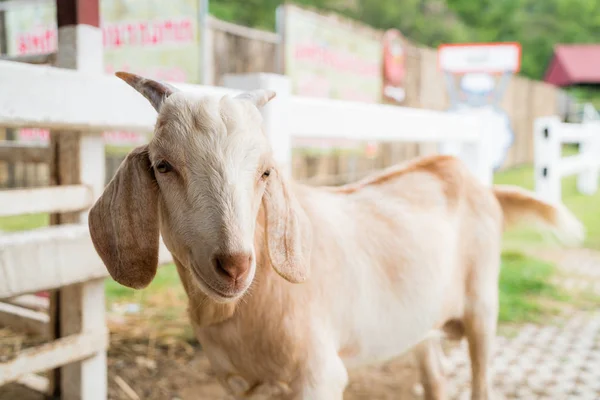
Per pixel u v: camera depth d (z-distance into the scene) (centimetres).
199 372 354
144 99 265
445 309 269
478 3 2878
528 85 1825
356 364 244
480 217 286
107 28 638
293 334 203
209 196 156
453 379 365
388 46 1059
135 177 176
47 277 234
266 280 198
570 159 967
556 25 3272
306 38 755
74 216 273
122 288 498
